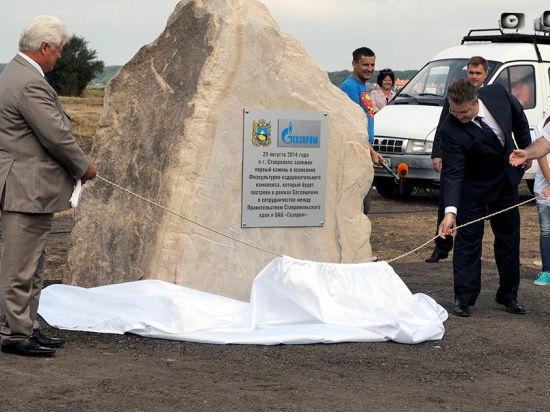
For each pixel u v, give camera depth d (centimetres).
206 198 763
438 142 1004
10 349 635
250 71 777
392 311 740
